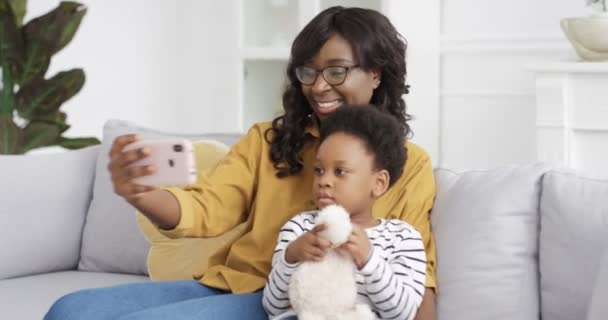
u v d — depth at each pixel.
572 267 1.75
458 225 1.86
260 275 1.88
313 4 3.83
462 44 3.44
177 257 2.33
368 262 1.56
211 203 1.88
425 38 3.49
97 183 2.57
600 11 3.14
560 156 2.87
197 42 4.14
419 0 3.49
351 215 1.71
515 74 3.37
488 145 3.44
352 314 1.55
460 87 3.47
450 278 1.83
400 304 1.59
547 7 3.30
